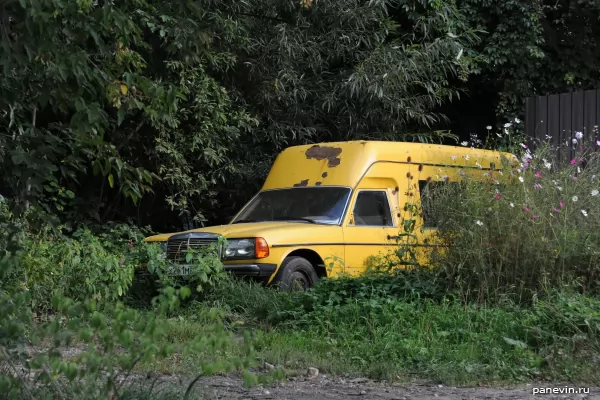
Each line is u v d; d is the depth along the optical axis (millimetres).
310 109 19000
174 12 7652
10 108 6566
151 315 5180
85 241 12680
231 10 17578
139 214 18938
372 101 18391
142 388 6500
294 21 18297
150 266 12516
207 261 12281
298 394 7832
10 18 6055
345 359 9234
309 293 11477
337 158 14172
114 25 6496
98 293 11836
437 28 19453
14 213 6711
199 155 17719
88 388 5527
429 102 19203
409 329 9875
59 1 5992
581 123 16094
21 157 6227
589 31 21328
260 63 18234
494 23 21016
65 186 17531
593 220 11195
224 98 17266
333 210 13578
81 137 6418
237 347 8828
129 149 17531
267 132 18625
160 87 6762
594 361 8797
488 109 22438
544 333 9398
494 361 8883
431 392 8008
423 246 11820
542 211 11141
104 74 6527
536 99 16891
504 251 10914
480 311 10305
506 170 11977
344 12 18203
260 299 11906
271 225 13234
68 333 5211
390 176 14125
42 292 11516
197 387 7477
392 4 20078
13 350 5867
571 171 11734
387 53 18062
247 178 18391
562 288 10594
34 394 5613
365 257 13516
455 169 13523
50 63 6273
